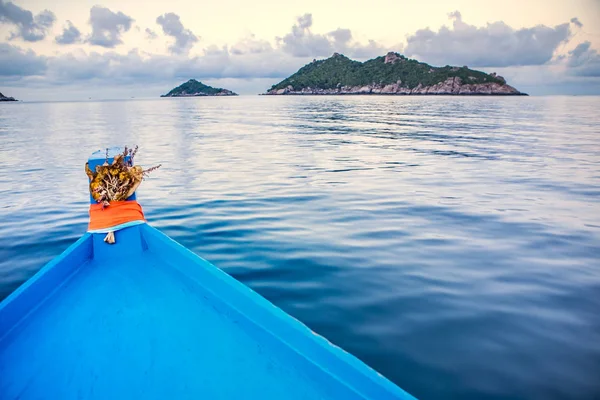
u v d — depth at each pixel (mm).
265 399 1988
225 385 2078
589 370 3180
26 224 7141
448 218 7488
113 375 2152
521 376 3100
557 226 7051
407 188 9992
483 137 23031
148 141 21391
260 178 11242
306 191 9625
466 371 3146
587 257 5633
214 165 13508
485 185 10438
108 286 3070
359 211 7918
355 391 1978
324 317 3949
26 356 2309
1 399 1995
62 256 3203
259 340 2449
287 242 6145
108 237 3477
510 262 5441
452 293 4512
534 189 10008
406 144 19672
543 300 4379
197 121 39625
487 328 3793
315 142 20672
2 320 2559
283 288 4582
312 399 2000
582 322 3922
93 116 51094
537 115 47781
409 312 4070
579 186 10367
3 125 34594
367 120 39438
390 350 3410
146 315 2701
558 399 2850
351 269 5148
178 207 8203
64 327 2576
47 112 65625
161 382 2094
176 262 3354
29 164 13930
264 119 42469
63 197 9148
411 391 2916
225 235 6473
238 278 4852
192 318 2664
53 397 2004
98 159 3945
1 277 4949
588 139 21953
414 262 5410
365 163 13914
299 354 2252
